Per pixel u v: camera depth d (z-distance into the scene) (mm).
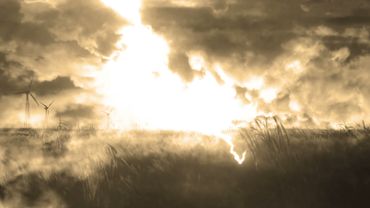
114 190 8031
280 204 6941
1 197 7836
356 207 6688
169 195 7570
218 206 7027
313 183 7703
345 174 8203
